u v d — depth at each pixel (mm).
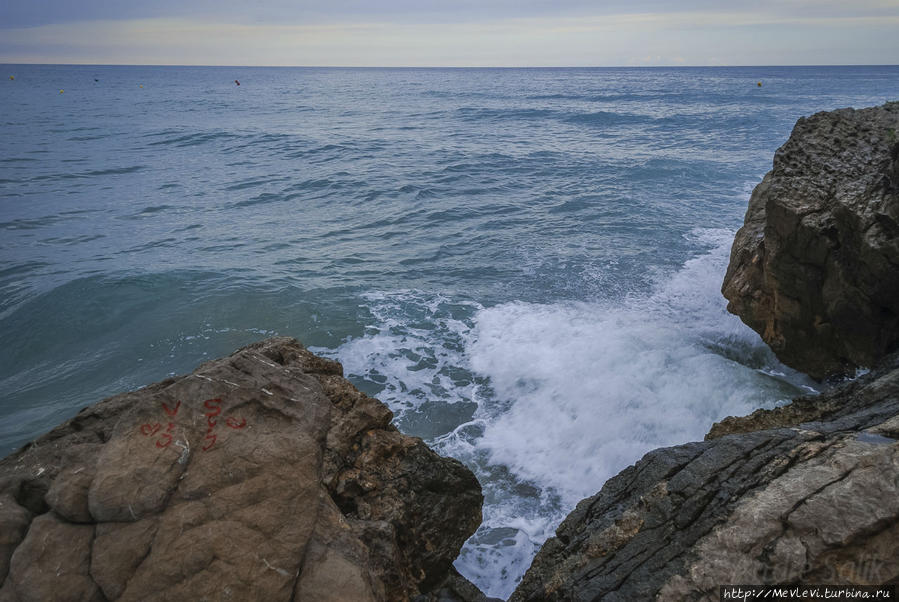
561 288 12258
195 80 147250
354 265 13891
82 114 50031
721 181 21969
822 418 5512
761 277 8977
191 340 10398
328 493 4035
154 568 3137
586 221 17078
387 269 13617
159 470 3459
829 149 8359
